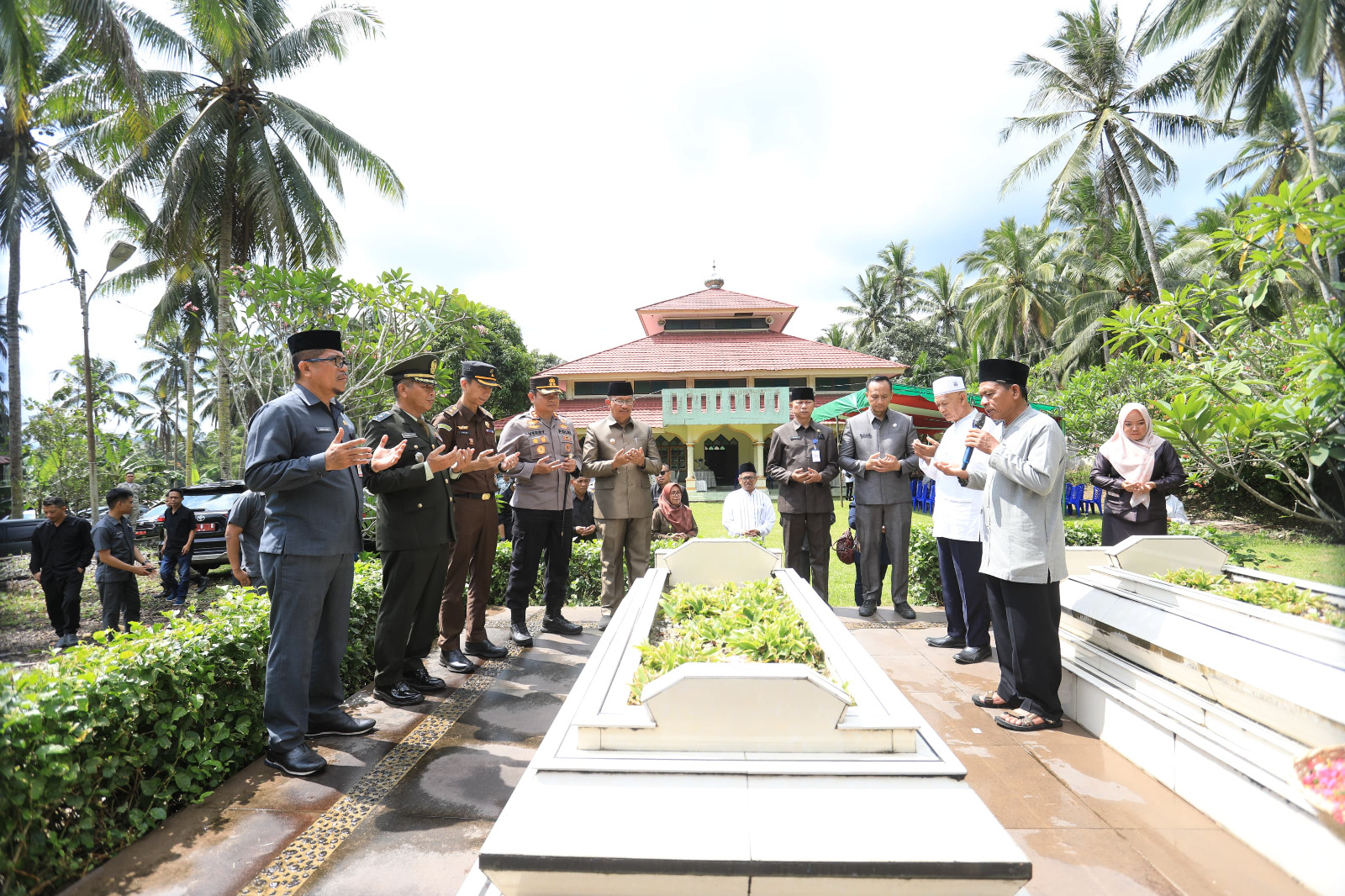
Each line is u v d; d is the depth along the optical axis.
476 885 1.67
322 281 6.86
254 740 2.99
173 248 12.60
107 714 2.34
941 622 5.18
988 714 3.29
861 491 5.29
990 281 28.86
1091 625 3.17
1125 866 2.03
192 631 2.92
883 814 1.45
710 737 1.63
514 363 25.08
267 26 13.17
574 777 1.55
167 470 23.80
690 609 3.12
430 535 3.57
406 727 3.21
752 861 1.37
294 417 2.95
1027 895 1.89
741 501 6.56
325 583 2.95
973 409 4.50
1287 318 3.83
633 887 1.40
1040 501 3.06
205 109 12.53
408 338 7.36
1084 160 18.22
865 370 23.84
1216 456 4.55
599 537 7.29
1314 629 2.05
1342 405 1.90
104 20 8.38
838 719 1.62
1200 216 19.61
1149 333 4.85
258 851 2.18
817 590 5.51
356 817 2.39
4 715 2.03
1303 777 1.47
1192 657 2.43
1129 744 2.75
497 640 4.86
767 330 27.30
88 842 2.17
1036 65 19.31
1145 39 13.93
